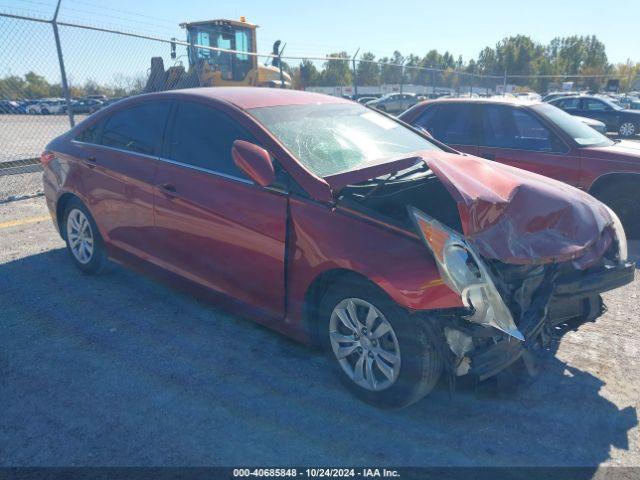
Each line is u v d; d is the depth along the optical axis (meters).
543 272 3.09
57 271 4.93
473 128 6.83
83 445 2.66
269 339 3.77
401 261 2.70
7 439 2.69
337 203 3.04
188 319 4.04
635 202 6.10
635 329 4.01
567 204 3.29
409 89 19.53
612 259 3.41
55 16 8.10
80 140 4.61
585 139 6.37
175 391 3.13
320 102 4.14
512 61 83.38
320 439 2.76
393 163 3.19
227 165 3.51
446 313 2.67
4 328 3.84
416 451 2.69
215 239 3.49
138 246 4.11
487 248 2.84
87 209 4.50
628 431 2.86
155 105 4.10
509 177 3.48
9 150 9.01
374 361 2.95
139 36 9.41
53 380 3.21
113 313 4.11
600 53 96.19
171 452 2.63
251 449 2.67
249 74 14.34
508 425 2.91
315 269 3.00
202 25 13.40
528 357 2.93
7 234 6.04
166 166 3.82
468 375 2.75
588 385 3.28
